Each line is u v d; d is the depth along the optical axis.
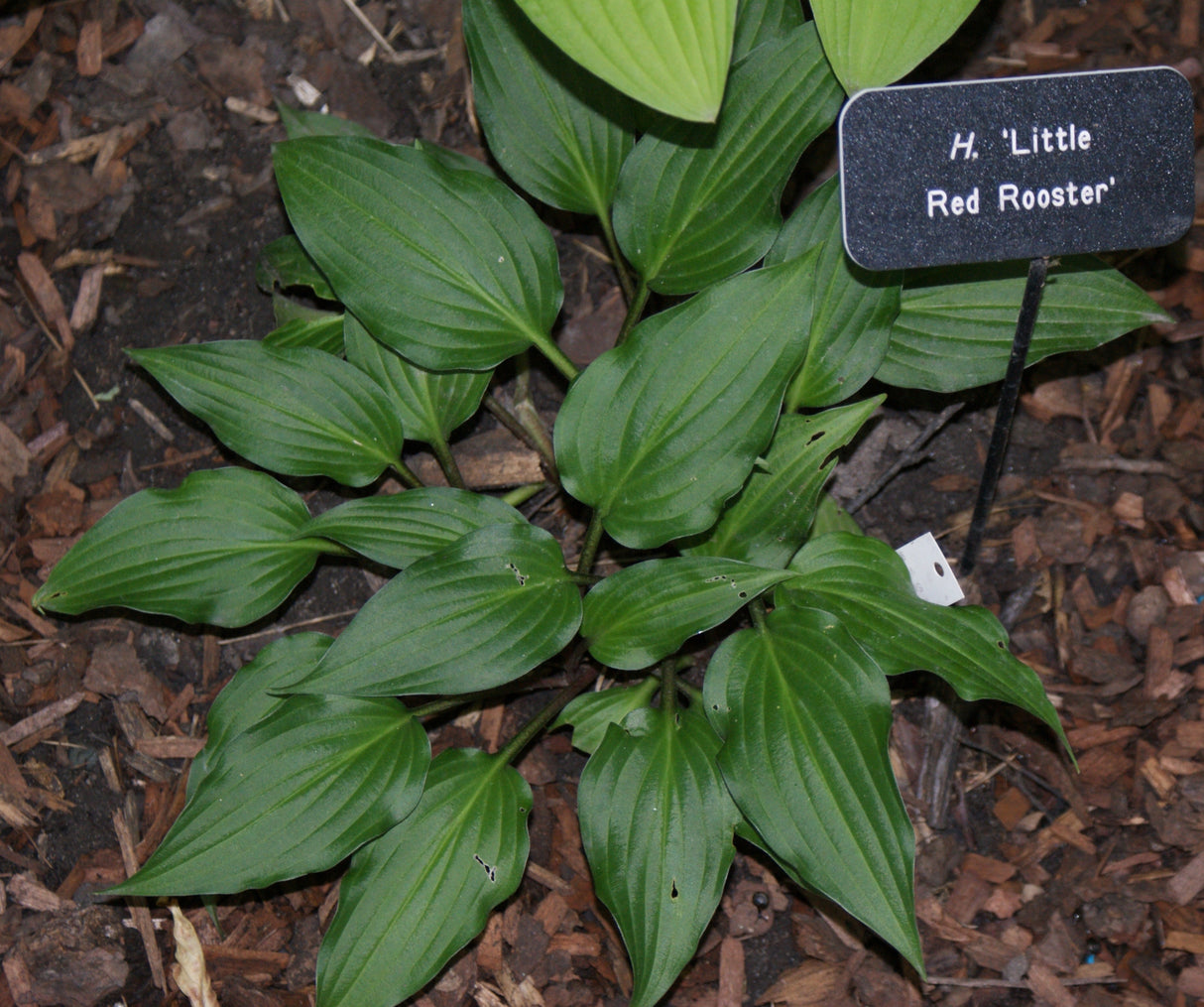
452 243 0.62
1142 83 0.54
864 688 0.57
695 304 0.58
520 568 0.59
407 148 0.61
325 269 0.61
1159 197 0.55
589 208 0.64
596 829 0.58
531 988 0.62
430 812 0.59
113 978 0.62
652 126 0.61
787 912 0.63
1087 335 0.63
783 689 0.57
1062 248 0.56
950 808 0.65
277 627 0.67
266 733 0.59
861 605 0.60
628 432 0.59
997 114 0.54
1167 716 0.66
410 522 0.61
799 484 0.60
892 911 0.54
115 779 0.65
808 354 0.62
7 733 0.65
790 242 0.62
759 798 0.56
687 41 0.53
